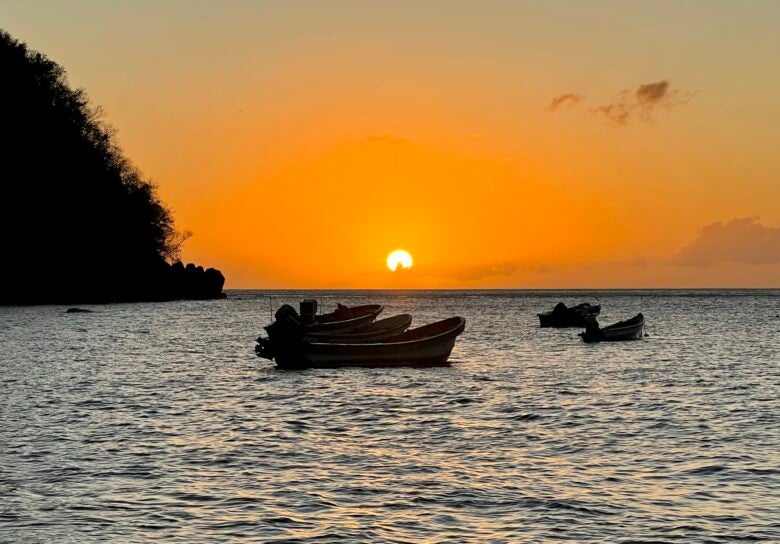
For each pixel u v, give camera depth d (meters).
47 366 46.44
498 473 21.23
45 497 18.83
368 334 52.06
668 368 47.09
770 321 103.25
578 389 37.62
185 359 52.06
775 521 17.41
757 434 26.47
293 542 16.12
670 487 19.92
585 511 18.03
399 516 17.67
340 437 25.97
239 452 23.56
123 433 26.20
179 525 17.03
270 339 45.19
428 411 31.12
